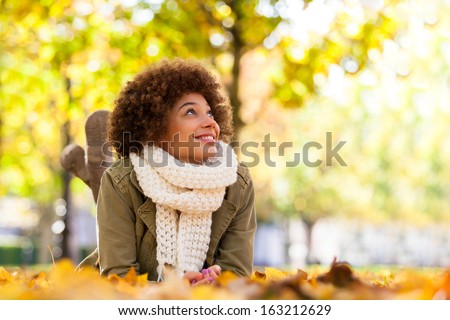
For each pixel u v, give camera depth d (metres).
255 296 3.01
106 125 5.60
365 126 32.81
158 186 4.41
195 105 4.57
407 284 3.17
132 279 3.87
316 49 12.73
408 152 34.94
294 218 40.75
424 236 55.47
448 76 19.31
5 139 18.89
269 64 15.73
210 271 4.15
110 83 13.25
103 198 4.51
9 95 15.79
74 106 13.97
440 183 38.25
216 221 4.60
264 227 53.22
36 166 21.80
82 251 41.88
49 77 15.29
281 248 50.38
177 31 12.64
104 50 13.51
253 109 16.11
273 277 4.34
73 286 3.04
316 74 12.80
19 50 14.59
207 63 13.55
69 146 5.83
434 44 17.17
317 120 29.67
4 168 20.30
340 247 52.78
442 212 42.84
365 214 43.34
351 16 12.84
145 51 12.90
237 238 4.63
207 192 4.42
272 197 36.53
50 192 23.89
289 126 20.67
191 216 4.46
